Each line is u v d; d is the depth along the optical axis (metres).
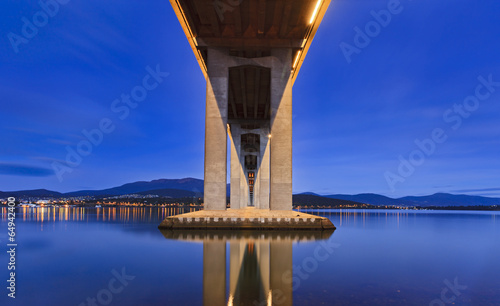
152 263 14.48
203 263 14.39
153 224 46.06
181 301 8.80
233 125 66.94
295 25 32.88
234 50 36.38
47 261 15.36
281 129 32.91
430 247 22.28
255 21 32.75
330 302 8.82
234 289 10.08
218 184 32.12
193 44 34.38
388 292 9.95
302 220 29.81
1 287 10.46
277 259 15.38
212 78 33.59
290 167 32.38
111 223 49.06
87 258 16.08
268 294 9.54
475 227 49.91
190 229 29.52
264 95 56.97
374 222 61.31
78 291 9.97
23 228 38.41
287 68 34.06
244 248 18.69
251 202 120.88
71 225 44.12
